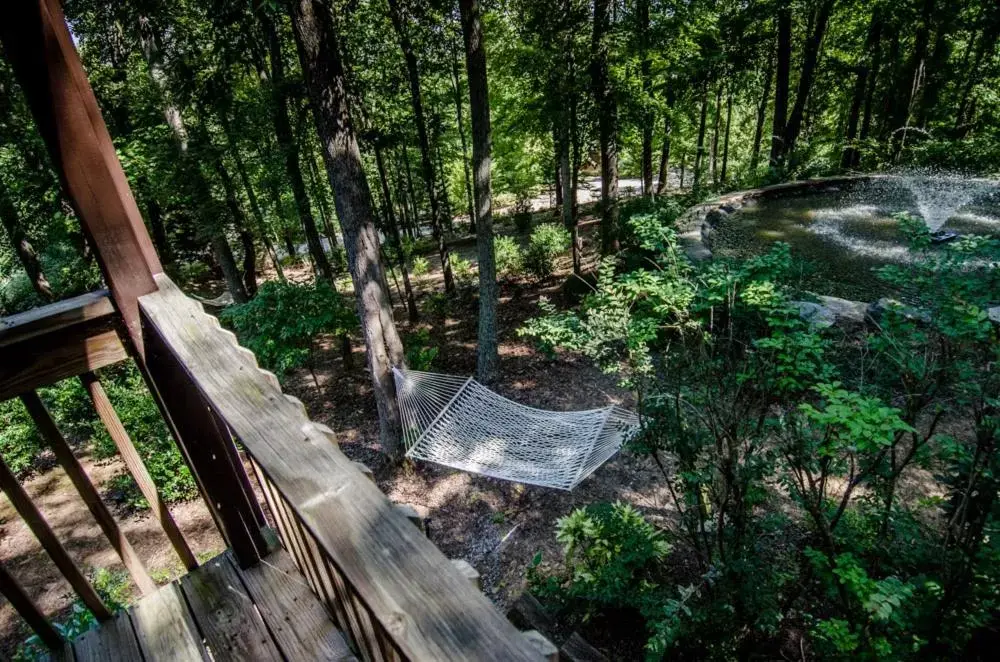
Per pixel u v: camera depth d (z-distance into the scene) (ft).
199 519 22.68
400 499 22.17
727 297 11.74
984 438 7.52
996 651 8.96
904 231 10.73
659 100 33.37
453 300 40.78
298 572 4.52
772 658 10.57
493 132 48.37
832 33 48.88
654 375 11.09
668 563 14.43
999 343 7.89
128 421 24.47
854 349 14.03
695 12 33.45
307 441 2.64
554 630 13.62
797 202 36.42
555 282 39.58
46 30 3.36
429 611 1.85
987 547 7.84
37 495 25.53
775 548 12.15
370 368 22.20
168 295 4.04
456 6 31.86
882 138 44.50
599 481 19.99
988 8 38.78
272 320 26.53
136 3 28.09
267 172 34.94
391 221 38.73
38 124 3.57
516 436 19.11
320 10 17.04
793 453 8.51
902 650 8.07
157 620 4.35
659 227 14.24
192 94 31.65
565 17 27.76
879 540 9.29
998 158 37.14
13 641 18.80
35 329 3.83
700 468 10.02
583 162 38.60
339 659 3.71
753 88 53.01
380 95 35.76
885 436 6.89
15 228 33.53
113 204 3.89
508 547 18.83
